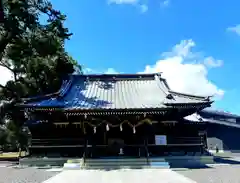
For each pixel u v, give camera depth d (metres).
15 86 26.81
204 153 18.67
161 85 22.08
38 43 20.72
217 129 35.75
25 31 20.39
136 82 23.81
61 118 18.27
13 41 20.83
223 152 33.69
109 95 20.73
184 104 17.33
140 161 16.44
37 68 26.81
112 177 12.02
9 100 27.14
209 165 16.92
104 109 16.89
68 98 19.70
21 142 25.53
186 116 20.44
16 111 26.11
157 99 19.52
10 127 25.92
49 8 19.98
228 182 9.93
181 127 19.12
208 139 35.31
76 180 11.27
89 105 17.84
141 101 19.03
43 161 17.66
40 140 18.48
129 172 13.84
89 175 12.84
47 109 17.14
